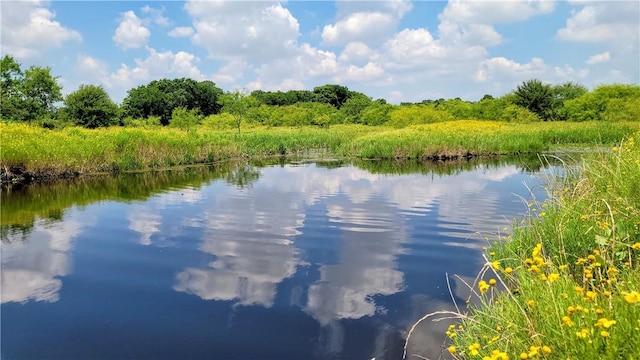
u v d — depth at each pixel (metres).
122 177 16.41
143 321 4.72
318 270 6.15
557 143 28.91
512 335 3.08
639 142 9.34
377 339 4.27
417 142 24.33
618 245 4.25
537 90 51.22
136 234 8.17
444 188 13.02
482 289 3.31
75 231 8.44
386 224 8.68
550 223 5.74
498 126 40.91
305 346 4.16
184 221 9.16
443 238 7.60
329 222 8.92
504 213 9.46
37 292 5.53
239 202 11.20
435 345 4.12
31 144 16.53
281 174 16.98
